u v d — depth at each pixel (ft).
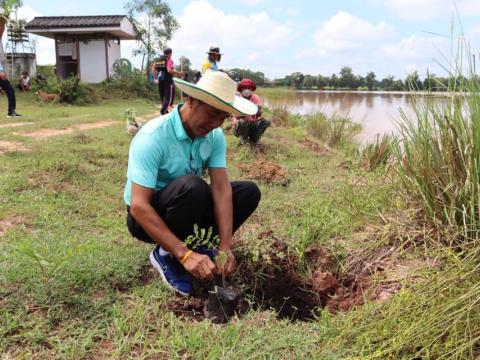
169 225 8.23
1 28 23.84
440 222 8.79
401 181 10.58
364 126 28.55
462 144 8.85
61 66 69.56
